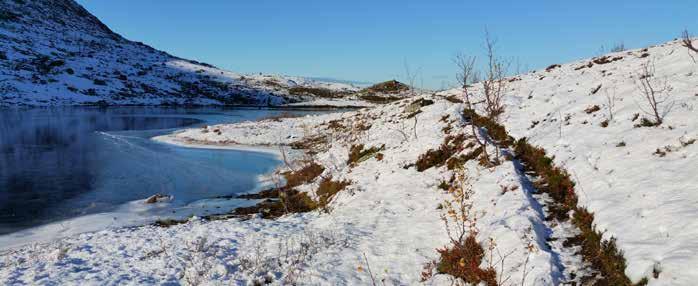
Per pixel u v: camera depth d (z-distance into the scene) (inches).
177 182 803.4
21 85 3491.6
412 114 946.1
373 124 1117.7
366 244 354.3
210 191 737.0
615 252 228.1
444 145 575.5
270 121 1680.6
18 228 526.6
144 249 392.8
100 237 452.8
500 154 464.4
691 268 172.9
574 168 359.6
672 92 415.5
